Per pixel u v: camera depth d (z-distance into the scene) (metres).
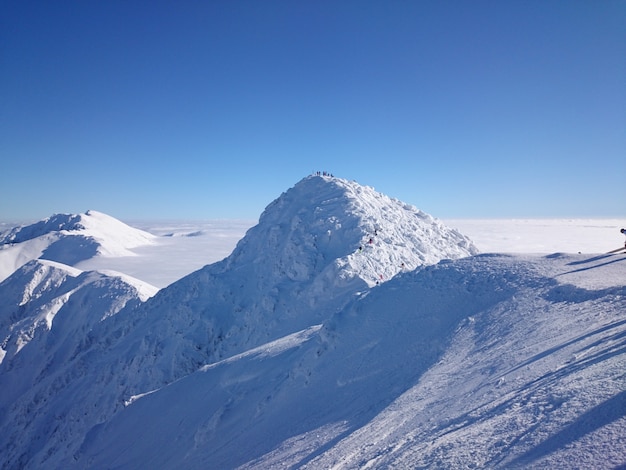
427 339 12.55
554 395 6.06
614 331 7.81
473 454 5.46
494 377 8.15
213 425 15.18
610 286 10.92
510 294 12.97
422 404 8.64
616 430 4.61
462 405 7.55
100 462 18.95
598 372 6.20
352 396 11.65
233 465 11.21
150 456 16.67
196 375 21.52
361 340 14.48
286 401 13.86
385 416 9.03
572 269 13.86
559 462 4.48
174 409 19.42
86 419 30.53
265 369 17.67
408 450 6.67
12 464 31.66
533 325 10.29
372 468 6.71
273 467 9.41
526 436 5.34
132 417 21.52
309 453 9.18
